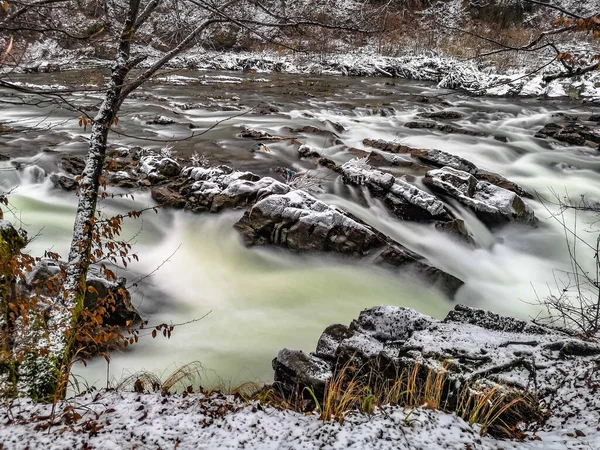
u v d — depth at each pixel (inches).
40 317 170.4
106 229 197.0
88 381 225.5
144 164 479.5
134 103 860.0
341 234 362.6
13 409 130.1
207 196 418.9
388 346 183.2
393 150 597.6
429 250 391.9
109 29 199.6
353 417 123.0
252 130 669.9
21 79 832.3
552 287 359.3
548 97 985.5
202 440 115.5
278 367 186.5
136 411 128.7
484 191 451.2
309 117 797.2
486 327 189.0
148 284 335.6
